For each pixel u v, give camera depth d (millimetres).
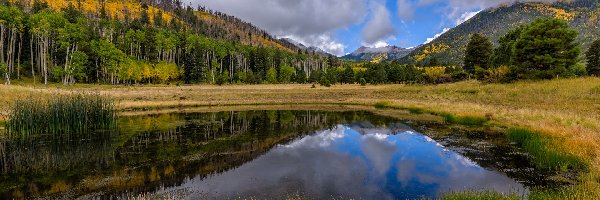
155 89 68500
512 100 34719
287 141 21688
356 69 142625
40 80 74062
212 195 11336
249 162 16016
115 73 81562
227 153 18078
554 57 45719
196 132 25109
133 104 43000
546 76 44625
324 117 34688
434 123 27812
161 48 105562
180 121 31203
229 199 10914
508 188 11453
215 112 39531
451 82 64688
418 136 22469
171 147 19594
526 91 37812
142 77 87688
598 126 18562
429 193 11242
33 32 71938
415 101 44000
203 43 114312
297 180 13000
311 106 47000
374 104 46250
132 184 12680
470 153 16938
